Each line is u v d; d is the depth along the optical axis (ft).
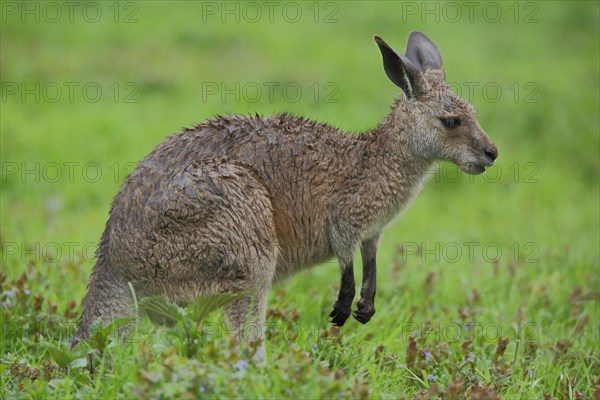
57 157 87.30
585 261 71.31
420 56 52.08
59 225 73.31
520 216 86.48
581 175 101.14
